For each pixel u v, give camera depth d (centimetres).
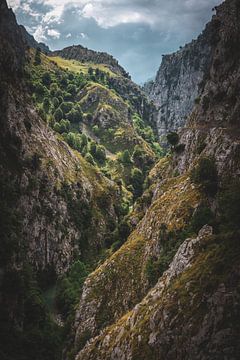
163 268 8031
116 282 9512
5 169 12262
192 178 9588
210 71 13100
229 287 5319
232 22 11838
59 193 15450
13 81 15475
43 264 13275
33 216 13250
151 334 5991
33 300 9912
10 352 8225
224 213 6900
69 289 11881
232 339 4944
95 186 19425
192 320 5425
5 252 9581
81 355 7775
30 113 16325
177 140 14250
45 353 8912
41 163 14962
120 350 6544
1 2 19025
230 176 8244
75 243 15450
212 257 5950
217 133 9688
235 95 10769
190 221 8425
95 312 9269
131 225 13700
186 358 5247
